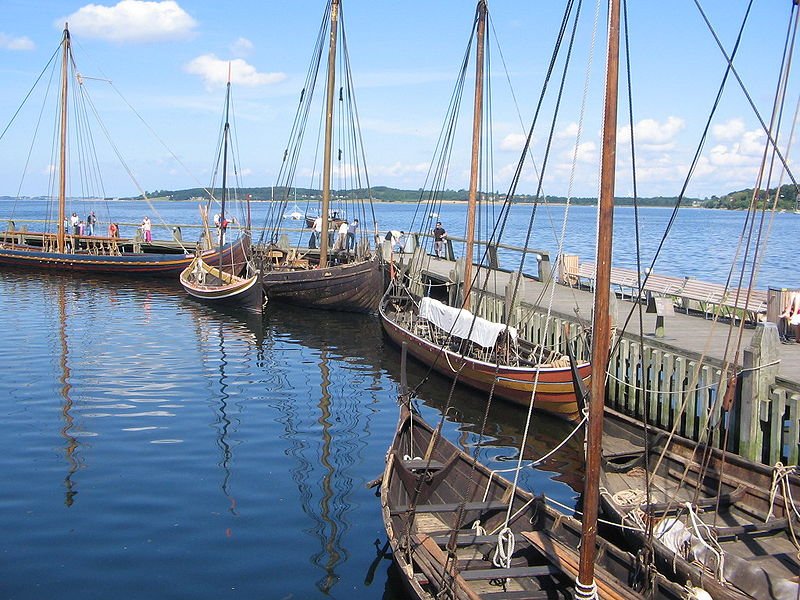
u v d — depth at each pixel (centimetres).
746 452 1627
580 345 2183
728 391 1454
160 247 5588
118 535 1322
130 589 1146
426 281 3769
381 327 3291
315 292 3759
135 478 1592
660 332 2062
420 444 1617
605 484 1463
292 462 1714
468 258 2592
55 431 1895
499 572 1066
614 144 819
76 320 3475
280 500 1491
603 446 1709
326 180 3838
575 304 2616
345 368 2689
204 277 4256
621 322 2341
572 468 1766
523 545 1180
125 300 4109
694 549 1127
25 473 1606
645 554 1060
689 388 1755
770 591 1023
